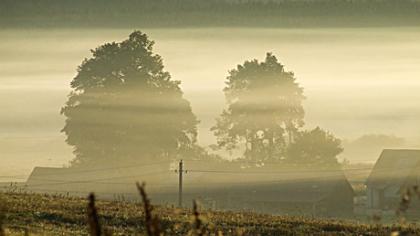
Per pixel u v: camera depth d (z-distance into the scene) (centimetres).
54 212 8869
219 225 8806
